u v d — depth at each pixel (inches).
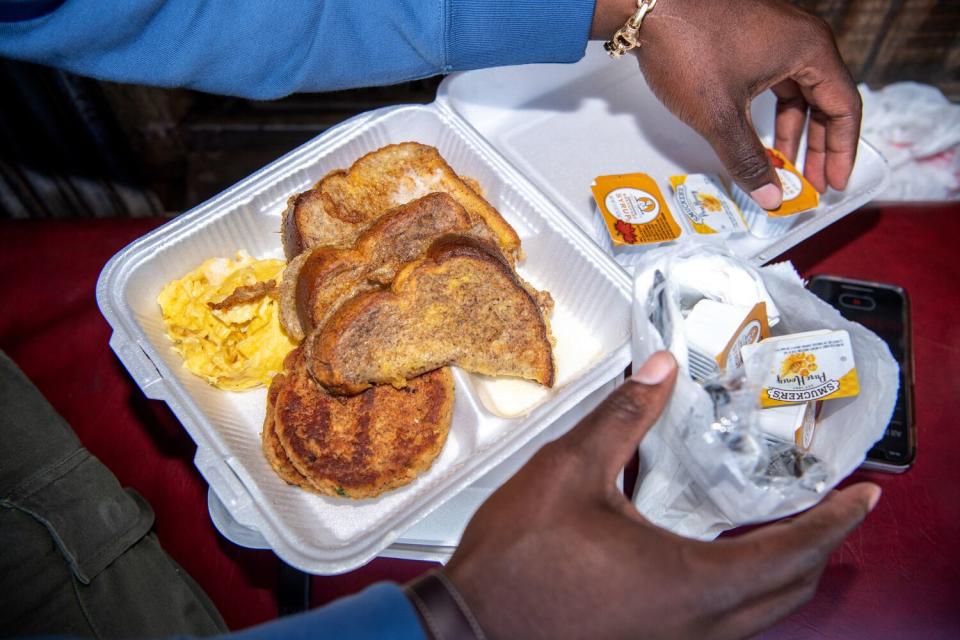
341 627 9.7
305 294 16.6
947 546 16.6
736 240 20.2
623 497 11.6
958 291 20.0
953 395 18.5
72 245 20.9
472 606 10.4
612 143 21.9
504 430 16.4
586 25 17.0
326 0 15.9
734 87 17.4
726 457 12.9
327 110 32.9
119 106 30.3
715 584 10.5
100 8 14.8
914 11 30.2
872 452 17.2
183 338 17.6
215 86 16.8
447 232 16.8
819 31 17.5
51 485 15.6
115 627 14.7
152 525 16.3
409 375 16.3
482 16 16.5
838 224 21.1
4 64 25.8
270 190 19.0
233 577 16.7
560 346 18.5
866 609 15.9
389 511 16.0
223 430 16.3
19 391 16.7
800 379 14.9
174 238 17.9
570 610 10.5
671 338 14.1
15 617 14.2
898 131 25.0
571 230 18.2
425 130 20.2
